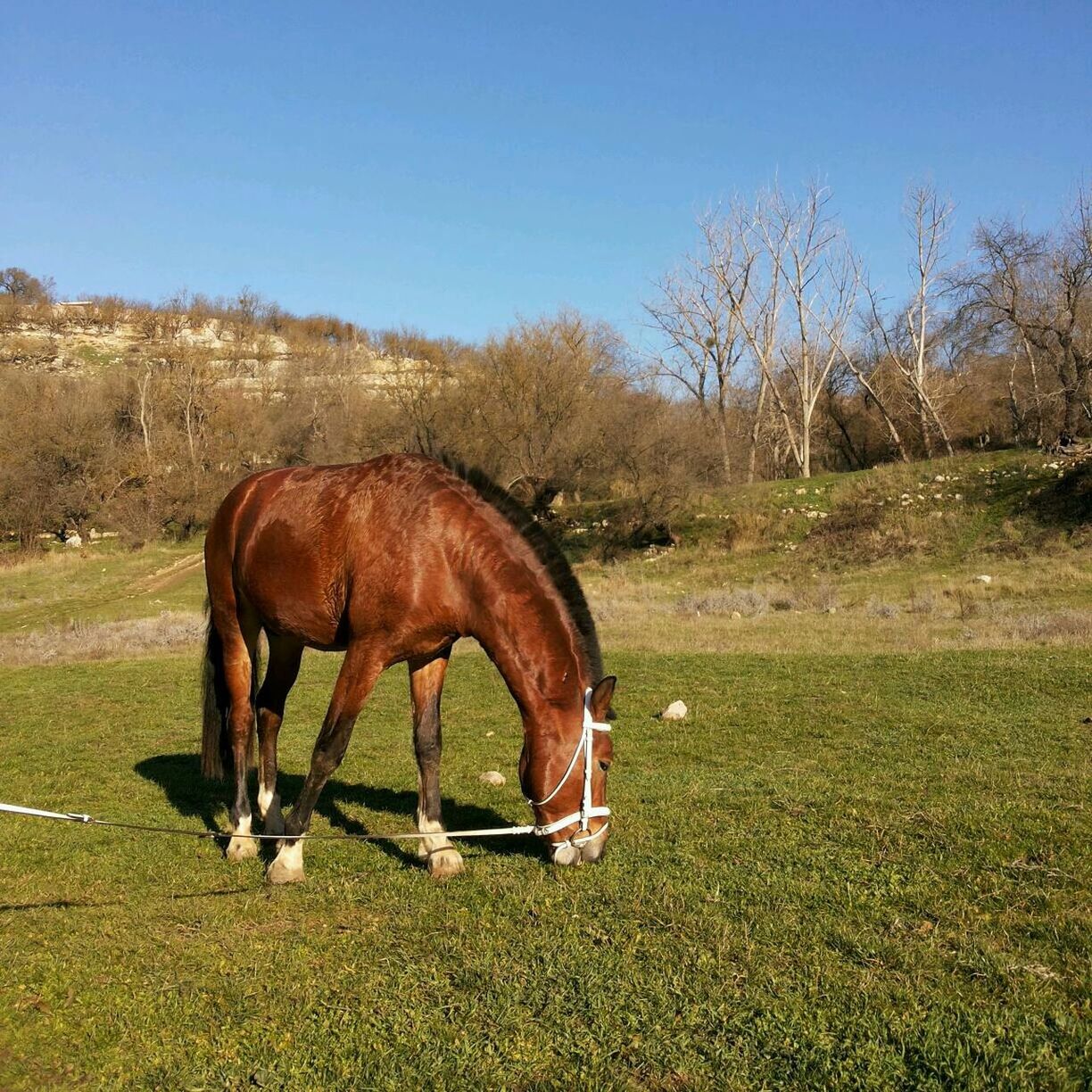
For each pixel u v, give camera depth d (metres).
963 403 54.41
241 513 6.52
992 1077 3.23
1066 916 4.43
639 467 38.78
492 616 5.38
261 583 6.23
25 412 53.12
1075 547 28.50
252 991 4.17
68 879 5.91
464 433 41.59
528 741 5.41
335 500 5.90
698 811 6.62
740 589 29.55
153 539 52.16
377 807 7.65
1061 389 38.62
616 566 36.69
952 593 24.70
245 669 6.77
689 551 37.09
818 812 6.36
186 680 16.14
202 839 6.82
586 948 4.32
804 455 51.12
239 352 91.69
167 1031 3.88
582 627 5.51
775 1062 3.41
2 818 7.47
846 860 5.31
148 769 9.59
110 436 55.06
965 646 15.66
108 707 13.70
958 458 38.72
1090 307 39.66
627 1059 3.49
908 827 5.86
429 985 4.11
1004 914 4.50
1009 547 29.81
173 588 38.91
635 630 21.05
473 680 14.97
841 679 12.98
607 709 5.43
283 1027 3.85
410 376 52.94
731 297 53.09
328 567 5.83
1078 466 33.50
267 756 6.71
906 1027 3.53
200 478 54.81
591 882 5.16
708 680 13.61
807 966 4.04
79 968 4.48
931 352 56.47
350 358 78.69
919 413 48.91
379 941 4.61
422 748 5.99
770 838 5.80
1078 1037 3.43
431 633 5.57
